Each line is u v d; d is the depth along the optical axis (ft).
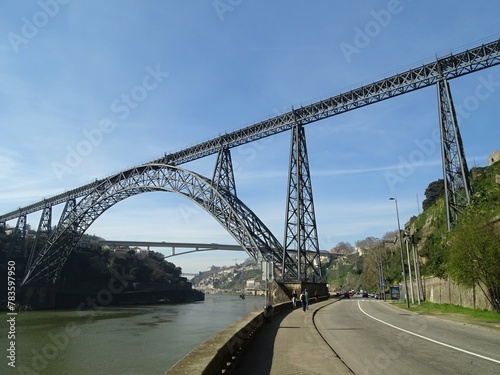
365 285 408.26
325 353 39.58
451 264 88.94
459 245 85.25
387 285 287.89
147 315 250.78
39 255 297.53
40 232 328.49
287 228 167.53
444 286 126.93
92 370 93.15
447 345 45.27
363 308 125.90
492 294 86.69
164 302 442.09
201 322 204.13
